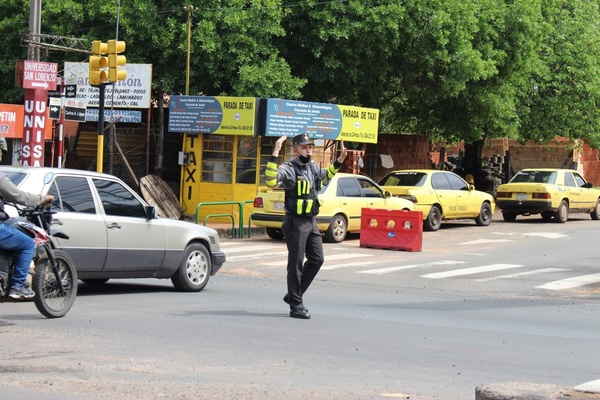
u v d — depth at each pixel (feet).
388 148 146.00
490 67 127.13
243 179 108.17
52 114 94.68
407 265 74.79
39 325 39.86
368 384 29.71
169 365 31.86
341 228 92.84
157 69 115.65
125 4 111.55
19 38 116.88
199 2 111.14
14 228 38.68
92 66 76.33
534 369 33.37
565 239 99.09
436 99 133.18
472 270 72.18
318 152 116.37
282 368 32.01
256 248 85.87
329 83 126.21
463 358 35.27
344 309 49.62
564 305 54.44
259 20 112.16
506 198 121.70
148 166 113.91
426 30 120.26
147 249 51.72
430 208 106.42
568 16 153.99
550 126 151.94
